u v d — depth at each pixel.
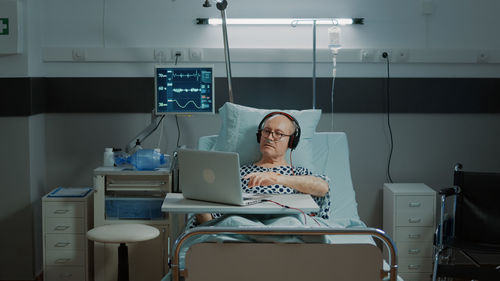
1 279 3.65
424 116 3.87
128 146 3.54
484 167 3.91
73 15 3.75
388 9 3.80
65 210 3.38
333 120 3.85
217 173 2.53
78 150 3.83
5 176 3.59
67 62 3.78
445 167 3.90
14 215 3.61
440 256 3.06
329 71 3.81
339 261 2.13
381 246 3.80
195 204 2.59
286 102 3.81
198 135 3.84
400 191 3.54
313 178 2.89
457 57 3.81
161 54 3.75
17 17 3.46
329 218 3.08
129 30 3.77
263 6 3.77
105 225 3.11
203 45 3.78
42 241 3.74
